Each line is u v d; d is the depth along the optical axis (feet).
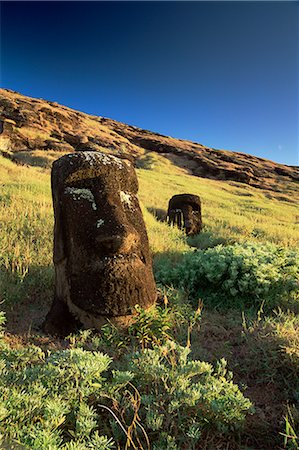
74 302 11.58
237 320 12.88
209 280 15.31
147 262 12.73
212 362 9.87
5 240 17.88
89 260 11.59
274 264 15.92
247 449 6.80
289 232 36.52
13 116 109.70
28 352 8.41
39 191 31.19
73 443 5.43
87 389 6.57
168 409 6.62
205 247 27.58
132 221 12.71
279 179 135.74
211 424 7.02
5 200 25.68
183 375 7.25
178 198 36.17
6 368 7.36
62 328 11.51
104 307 11.24
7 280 14.60
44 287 15.06
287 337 9.96
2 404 5.62
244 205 69.15
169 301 13.51
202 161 134.82
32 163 67.62
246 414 7.67
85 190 12.37
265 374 9.20
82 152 13.05
